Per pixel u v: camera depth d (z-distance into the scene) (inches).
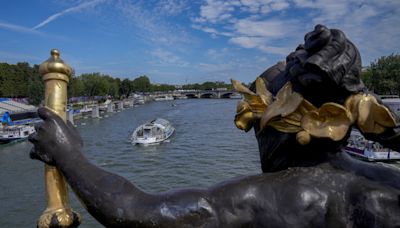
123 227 59.0
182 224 59.5
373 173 68.6
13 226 669.3
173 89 6254.9
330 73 60.3
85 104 3425.2
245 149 1272.1
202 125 2044.8
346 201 65.0
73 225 68.3
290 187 64.7
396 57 1902.1
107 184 60.9
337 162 68.6
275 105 65.8
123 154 1283.2
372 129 63.4
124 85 4756.4
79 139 68.8
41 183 935.0
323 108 62.4
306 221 62.4
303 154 68.4
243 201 63.6
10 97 3004.4
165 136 1568.7
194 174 983.6
